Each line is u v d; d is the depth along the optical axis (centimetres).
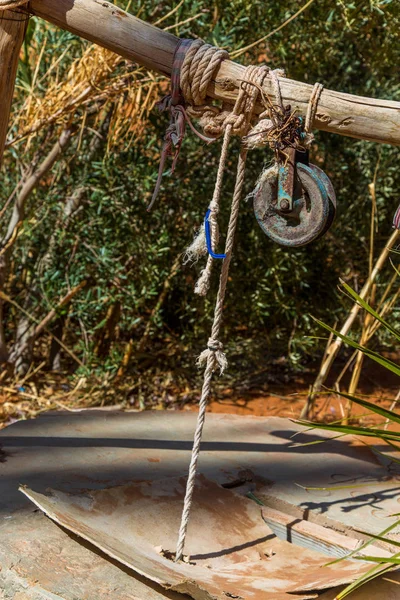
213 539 194
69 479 216
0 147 208
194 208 398
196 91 176
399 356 466
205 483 218
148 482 212
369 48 387
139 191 387
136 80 318
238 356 458
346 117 171
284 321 449
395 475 242
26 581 163
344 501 220
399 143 172
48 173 397
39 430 257
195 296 417
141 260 396
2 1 188
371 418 393
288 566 186
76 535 183
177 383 423
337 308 436
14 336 450
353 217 422
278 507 220
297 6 356
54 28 362
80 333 411
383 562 158
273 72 173
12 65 198
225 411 396
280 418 286
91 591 161
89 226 390
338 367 461
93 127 384
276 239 177
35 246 411
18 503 200
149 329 413
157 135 380
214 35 331
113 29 183
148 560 172
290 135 170
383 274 429
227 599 160
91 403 392
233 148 392
